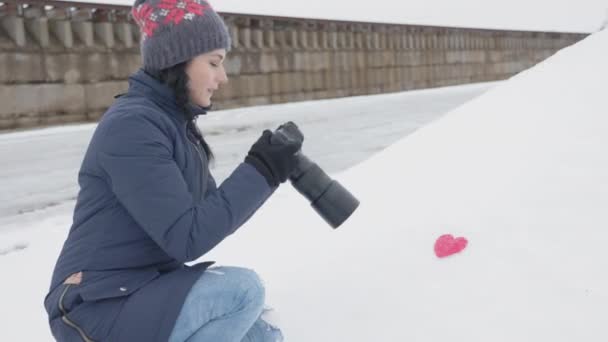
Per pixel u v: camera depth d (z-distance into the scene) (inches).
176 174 56.0
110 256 57.0
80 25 578.2
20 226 219.0
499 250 76.9
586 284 66.9
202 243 55.5
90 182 57.5
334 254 97.7
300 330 78.0
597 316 62.3
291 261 108.4
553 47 1576.0
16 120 524.7
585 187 83.0
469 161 116.0
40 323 113.1
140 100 58.4
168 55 57.4
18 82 525.3
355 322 75.6
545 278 69.8
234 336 60.8
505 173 97.9
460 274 75.6
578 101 116.8
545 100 128.0
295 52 845.8
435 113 659.4
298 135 63.1
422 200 106.1
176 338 57.4
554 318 64.1
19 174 331.3
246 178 58.1
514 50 1435.8
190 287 57.4
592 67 135.7
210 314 58.8
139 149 54.6
